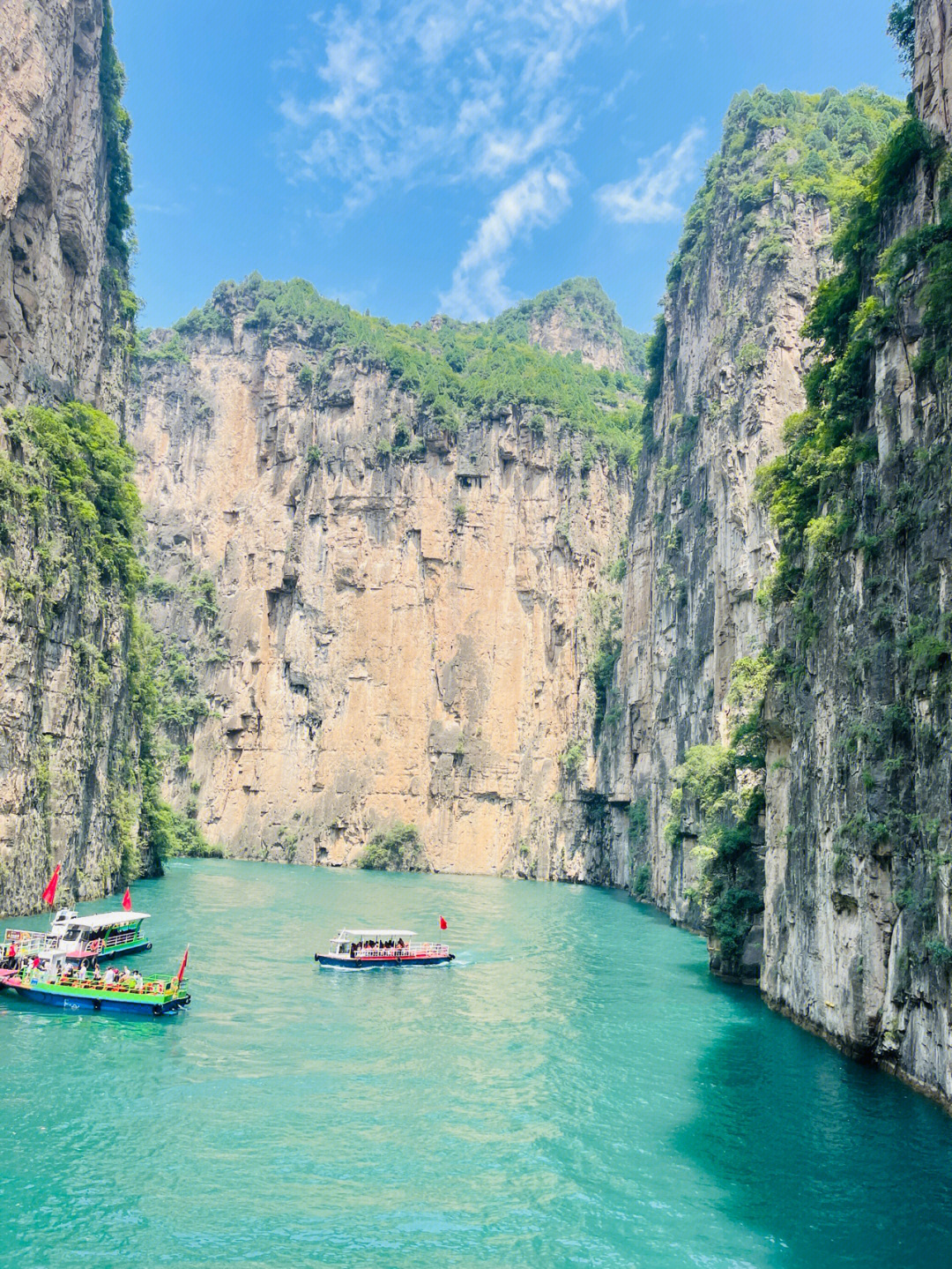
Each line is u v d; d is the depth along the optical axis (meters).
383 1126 28.42
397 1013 41.56
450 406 144.62
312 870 121.50
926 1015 29.58
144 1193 23.55
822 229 69.06
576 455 142.75
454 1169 25.62
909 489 31.28
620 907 86.44
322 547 143.38
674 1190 24.59
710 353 78.25
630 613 108.81
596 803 124.75
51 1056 33.00
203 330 161.75
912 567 31.12
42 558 58.88
